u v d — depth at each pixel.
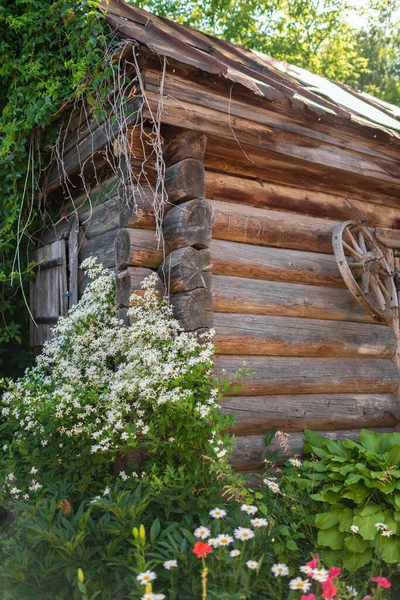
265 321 4.65
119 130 4.29
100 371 4.24
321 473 4.19
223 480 3.71
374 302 5.37
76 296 5.37
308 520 3.82
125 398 3.82
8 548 3.26
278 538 3.50
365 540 3.63
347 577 3.59
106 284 4.46
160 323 3.88
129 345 4.01
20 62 5.40
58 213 5.94
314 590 3.36
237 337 4.44
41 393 4.07
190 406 3.52
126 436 3.47
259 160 4.80
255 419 4.45
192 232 4.20
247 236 4.69
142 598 2.57
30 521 3.13
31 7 5.44
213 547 3.02
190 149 4.29
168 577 2.90
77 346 4.25
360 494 3.84
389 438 4.32
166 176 4.37
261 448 4.44
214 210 4.53
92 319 4.33
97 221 5.14
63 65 5.18
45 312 5.88
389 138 5.27
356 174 5.25
